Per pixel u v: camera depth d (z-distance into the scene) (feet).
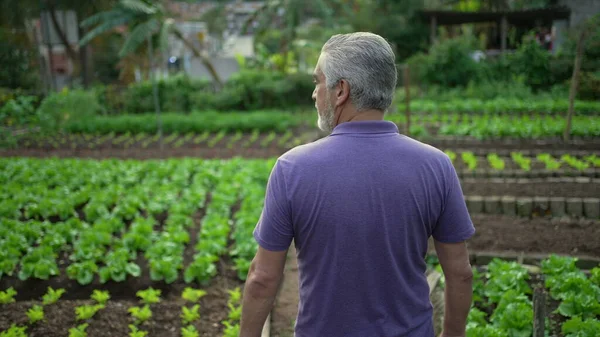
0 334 13.01
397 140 5.74
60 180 29.63
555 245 18.74
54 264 18.07
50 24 80.79
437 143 38.75
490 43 94.79
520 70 68.54
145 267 18.56
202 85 73.82
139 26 55.52
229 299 16.44
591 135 38.06
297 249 5.88
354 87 5.68
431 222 5.77
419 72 71.61
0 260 18.28
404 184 5.50
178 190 28.17
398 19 89.20
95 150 45.11
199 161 34.65
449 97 65.82
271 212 5.71
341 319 5.67
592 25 59.77
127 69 85.97
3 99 56.80
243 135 52.26
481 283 15.37
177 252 19.27
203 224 22.17
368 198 5.44
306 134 49.34
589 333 11.99
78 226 22.04
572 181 24.91
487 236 19.83
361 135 5.65
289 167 5.64
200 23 111.55
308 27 90.33
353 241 5.45
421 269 5.97
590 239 18.99
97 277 17.90
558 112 51.42
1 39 67.36
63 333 13.66
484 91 65.05
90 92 64.59
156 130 54.70
